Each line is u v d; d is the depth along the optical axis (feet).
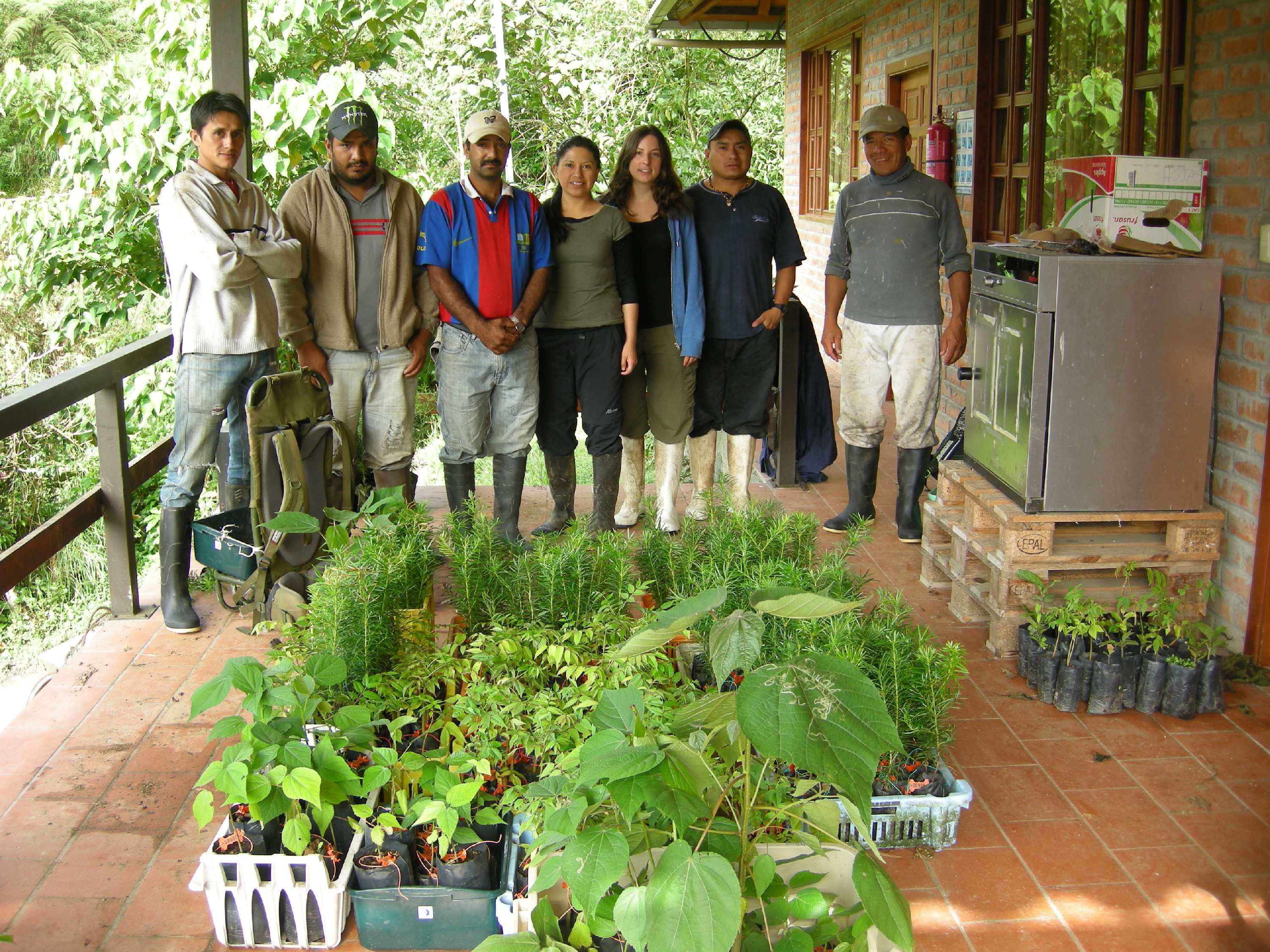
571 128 49.83
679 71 52.95
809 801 8.36
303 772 8.31
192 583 16.40
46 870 9.82
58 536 14.07
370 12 32.45
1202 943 8.84
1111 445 13.01
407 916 8.64
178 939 8.97
